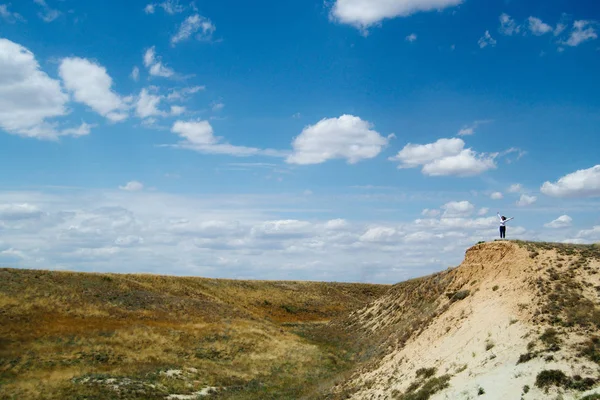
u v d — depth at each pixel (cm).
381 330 5159
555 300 2670
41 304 5341
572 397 1828
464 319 3155
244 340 5412
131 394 3300
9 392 3056
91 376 3575
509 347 2428
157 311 6153
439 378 2486
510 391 2011
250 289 10250
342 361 4831
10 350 3959
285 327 7650
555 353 2169
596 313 2406
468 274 3950
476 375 2312
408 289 5625
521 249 3491
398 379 2919
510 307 2847
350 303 10856
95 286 6506
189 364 4369
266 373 4378
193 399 3438
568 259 3092
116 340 4634
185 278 9231
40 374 3516
